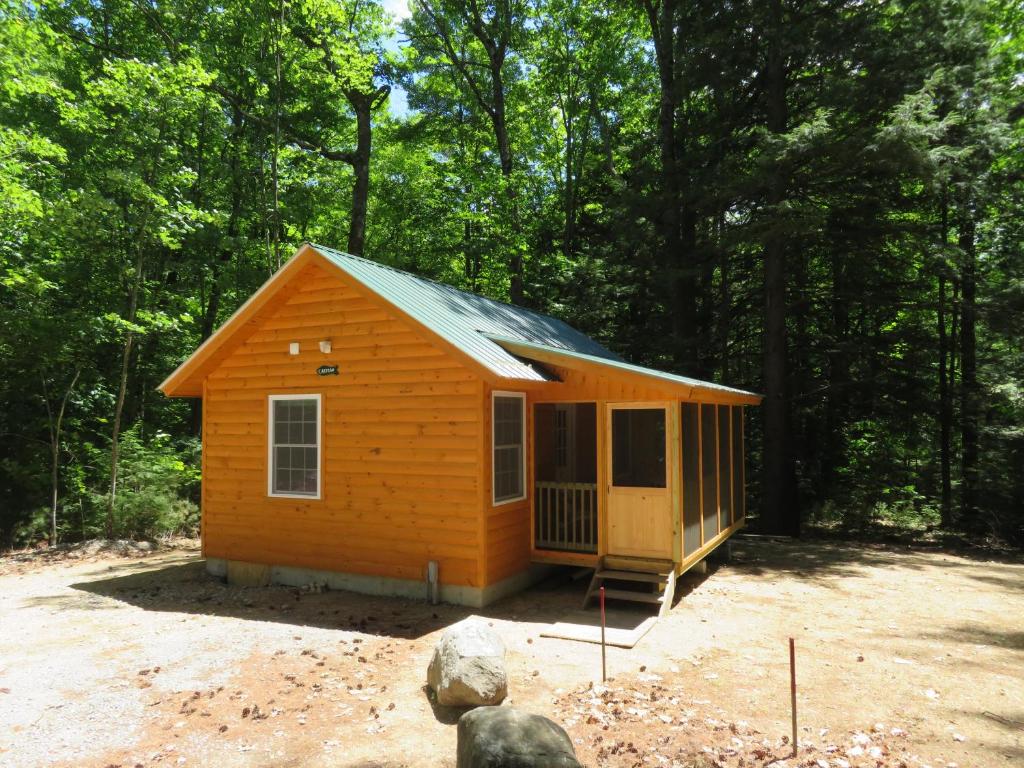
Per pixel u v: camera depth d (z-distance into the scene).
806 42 15.83
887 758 5.03
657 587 9.97
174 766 4.95
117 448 15.91
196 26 19.88
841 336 19.86
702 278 21.14
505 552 9.95
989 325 16.33
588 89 27.38
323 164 24.86
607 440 10.16
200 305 22.75
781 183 15.73
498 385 9.38
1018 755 5.10
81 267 16.95
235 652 7.57
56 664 7.20
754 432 22.06
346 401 10.49
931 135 13.76
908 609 9.48
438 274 28.56
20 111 18.30
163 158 16.39
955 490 18.00
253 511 11.38
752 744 5.23
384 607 9.43
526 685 6.50
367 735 5.45
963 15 15.27
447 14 26.67
